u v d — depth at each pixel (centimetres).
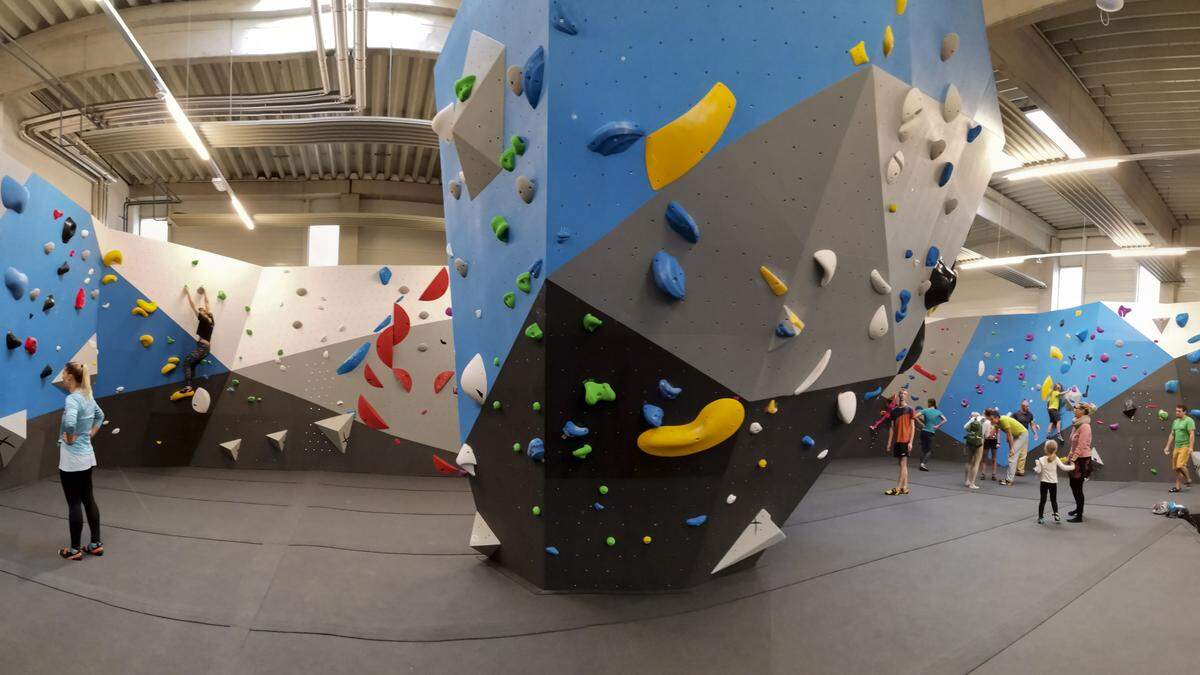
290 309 818
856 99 315
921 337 454
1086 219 1540
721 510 386
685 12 304
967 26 374
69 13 812
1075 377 977
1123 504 724
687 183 311
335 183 1341
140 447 748
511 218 352
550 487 365
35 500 557
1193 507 710
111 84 957
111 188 1252
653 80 307
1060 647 322
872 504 703
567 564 382
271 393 798
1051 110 801
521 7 331
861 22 313
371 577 404
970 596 397
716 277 327
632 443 355
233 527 511
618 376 340
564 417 348
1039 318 1038
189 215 1319
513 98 342
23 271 573
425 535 510
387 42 810
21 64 852
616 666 294
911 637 332
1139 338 925
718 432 349
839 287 354
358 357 794
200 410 769
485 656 301
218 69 907
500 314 371
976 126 388
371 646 307
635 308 328
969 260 1478
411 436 795
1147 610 376
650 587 389
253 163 1259
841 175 326
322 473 778
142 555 426
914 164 355
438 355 802
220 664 283
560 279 320
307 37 819
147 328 738
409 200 1368
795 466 404
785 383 363
